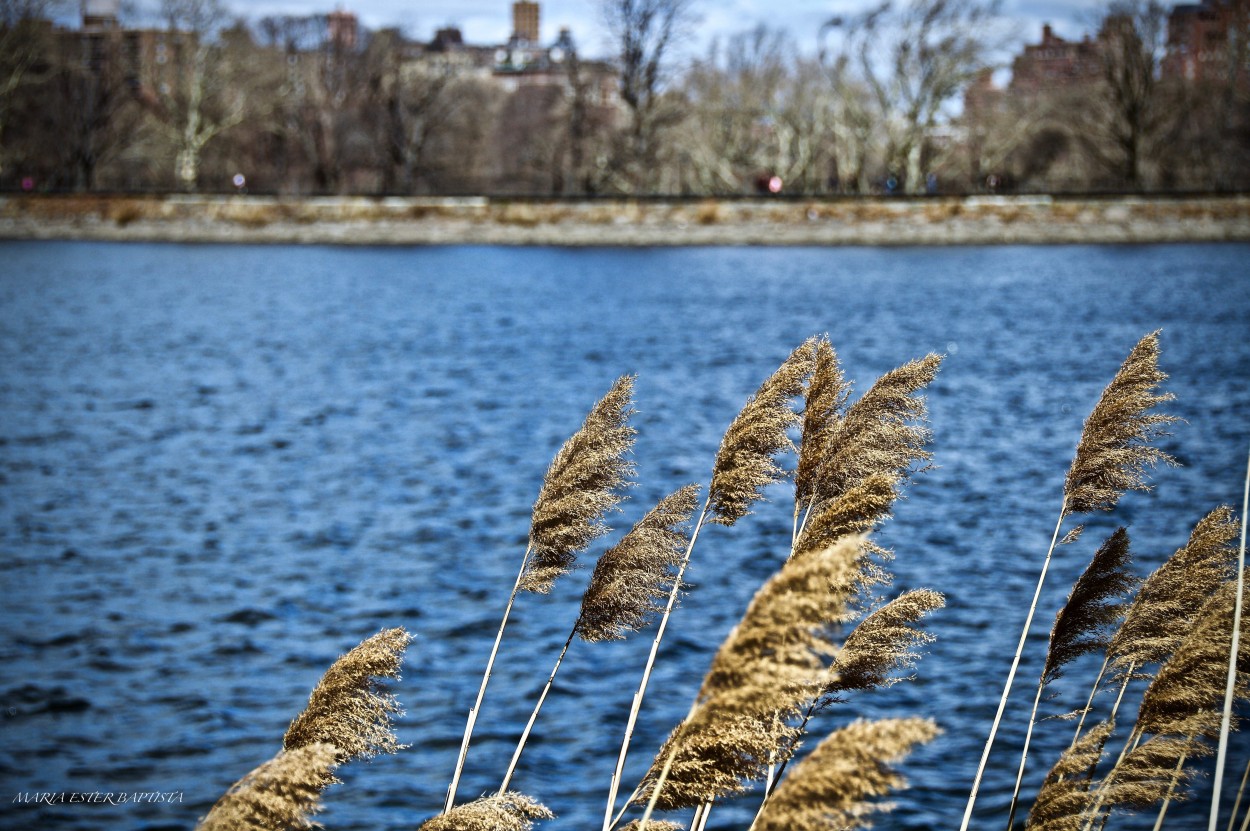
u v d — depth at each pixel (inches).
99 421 1387.8
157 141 4571.9
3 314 2433.6
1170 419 246.7
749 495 234.1
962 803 461.1
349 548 861.8
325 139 4574.3
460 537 895.7
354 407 1509.6
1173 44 4128.9
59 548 849.5
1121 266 3225.9
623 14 4146.2
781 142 4534.9
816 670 132.3
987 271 3191.4
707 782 173.2
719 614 697.6
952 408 1438.2
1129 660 235.9
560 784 494.0
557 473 241.8
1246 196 3890.3
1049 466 1103.6
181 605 724.0
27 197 4210.1
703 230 3976.4
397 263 3607.3
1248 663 206.7
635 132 4261.8
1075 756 219.6
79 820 460.4
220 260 3644.2
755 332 2212.1
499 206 4087.1
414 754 517.3
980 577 755.4
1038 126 4264.3
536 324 2373.3
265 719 561.0
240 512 967.0
